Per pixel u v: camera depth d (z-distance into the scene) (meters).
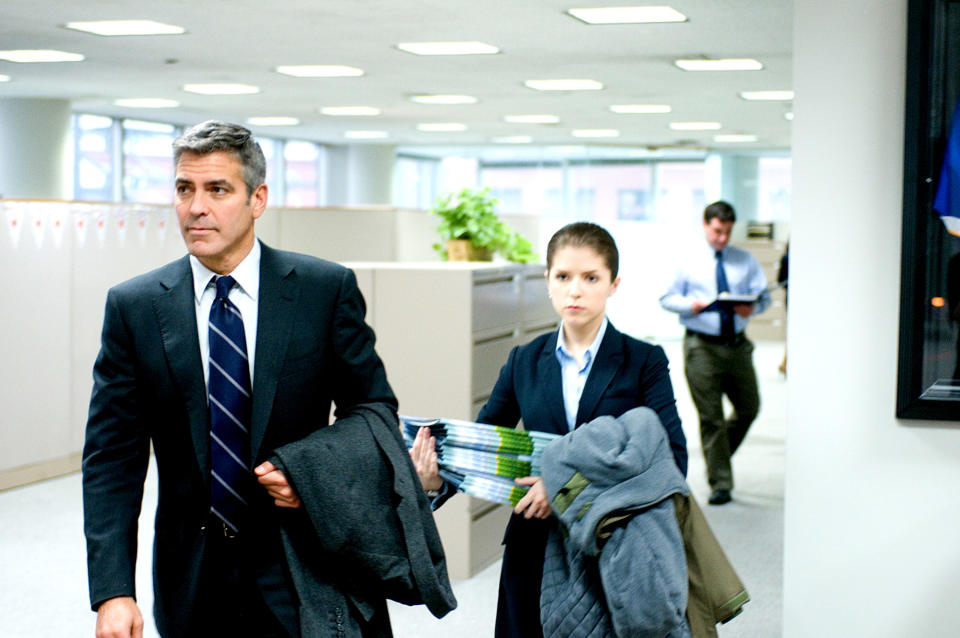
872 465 2.86
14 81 9.56
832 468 2.88
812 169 2.86
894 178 2.81
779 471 6.82
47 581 4.46
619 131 13.41
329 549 1.84
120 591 1.82
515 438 2.19
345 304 1.98
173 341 1.88
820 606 2.91
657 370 2.20
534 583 2.18
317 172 16.50
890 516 2.86
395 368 4.57
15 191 11.04
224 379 1.88
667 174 17.08
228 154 1.86
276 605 1.86
